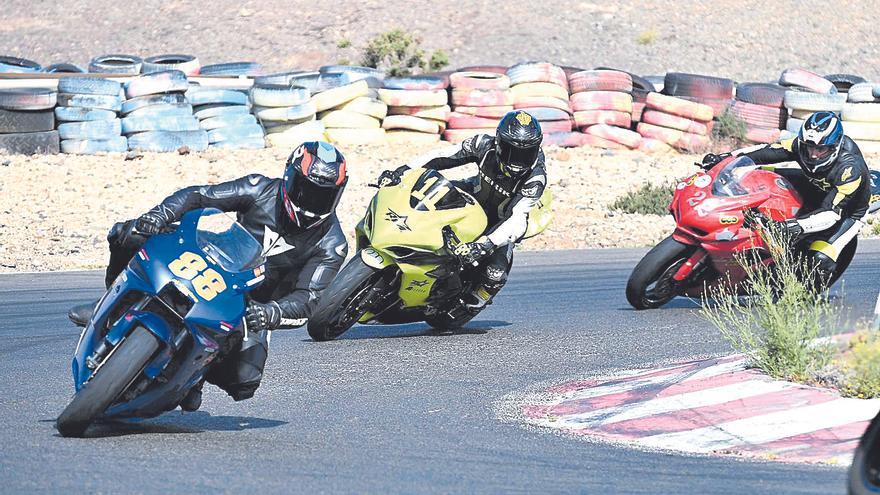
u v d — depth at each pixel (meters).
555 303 42.38
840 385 24.59
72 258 52.31
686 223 38.44
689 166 79.38
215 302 21.12
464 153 35.75
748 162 39.28
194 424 24.09
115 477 18.55
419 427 24.00
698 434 22.78
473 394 27.73
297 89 76.81
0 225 58.16
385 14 141.25
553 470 20.05
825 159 37.62
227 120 76.06
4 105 71.38
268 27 139.38
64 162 70.75
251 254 22.08
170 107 74.88
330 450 21.48
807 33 140.50
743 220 37.84
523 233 34.09
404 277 34.03
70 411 20.89
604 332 36.44
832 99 81.31
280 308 22.53
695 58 132.12
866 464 15.39
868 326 27.03
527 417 25.22
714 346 33.72
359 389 28.23
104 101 73.69
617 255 54.84
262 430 23.52
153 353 20.89
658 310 40.50
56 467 19.17
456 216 33.84
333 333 35.16
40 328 36.38
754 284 29.75
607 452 21.70
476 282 36.28
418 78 79.88
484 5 142.62
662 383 27.08
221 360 22.80
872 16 146.88
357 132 78.25
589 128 83.19
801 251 39.44
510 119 33.56
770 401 24.23
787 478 19.34
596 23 138.62
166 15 144.38
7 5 149.50
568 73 86.38
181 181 67.94
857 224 39.75
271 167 71.19
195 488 17.98
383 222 33.91
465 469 20.03
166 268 21.11
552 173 76.19
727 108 84.44
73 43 139.25
